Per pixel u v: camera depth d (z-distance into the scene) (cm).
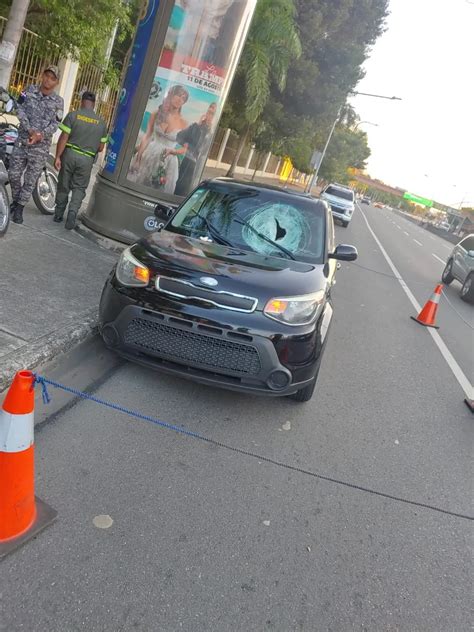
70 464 333
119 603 245
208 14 731
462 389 648
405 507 377
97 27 1082
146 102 743
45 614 230
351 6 2645
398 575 308
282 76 2055
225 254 473
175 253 449
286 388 418
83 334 487
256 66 1916
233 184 580
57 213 807
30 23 1168
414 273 1605
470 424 550
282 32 1908
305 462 402
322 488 375
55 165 768
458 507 395
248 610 258
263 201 557
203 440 395
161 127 754
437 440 496
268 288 421
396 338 802
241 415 445
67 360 454
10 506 258
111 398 419
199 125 773
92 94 754
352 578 297
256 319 406
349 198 2605
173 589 260
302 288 437
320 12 2478
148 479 337
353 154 7062
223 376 414
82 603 240
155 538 290
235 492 346
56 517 284
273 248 511
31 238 702
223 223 527
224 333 402
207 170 3022
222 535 305
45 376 421
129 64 775
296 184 6925
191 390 462
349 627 263
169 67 735
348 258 532
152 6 739
